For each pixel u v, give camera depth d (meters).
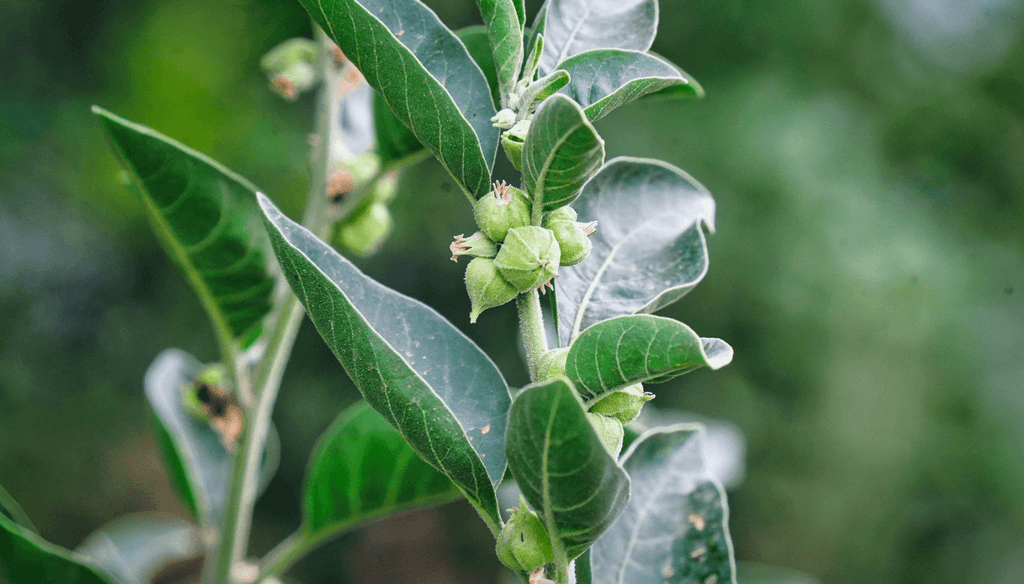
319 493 1.87
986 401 7.29
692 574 1.41
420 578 7.20
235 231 1.62
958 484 7.21
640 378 0.93
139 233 6.75
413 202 6.59
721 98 7.30
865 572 6.98
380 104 1.79
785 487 6.93
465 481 1.09
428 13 1.18
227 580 1.83
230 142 6.42
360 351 1.01
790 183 6.94
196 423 2.30
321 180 1.89
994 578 7.04
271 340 1.77
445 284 6.67
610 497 0.90
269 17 6.77
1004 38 8.38
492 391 1.20
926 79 8.20
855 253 6.94
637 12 1.33
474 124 1.16
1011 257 7.89
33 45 6.55
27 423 6.50
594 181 1.45
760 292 6.93
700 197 1.47
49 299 6.59
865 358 7.02
